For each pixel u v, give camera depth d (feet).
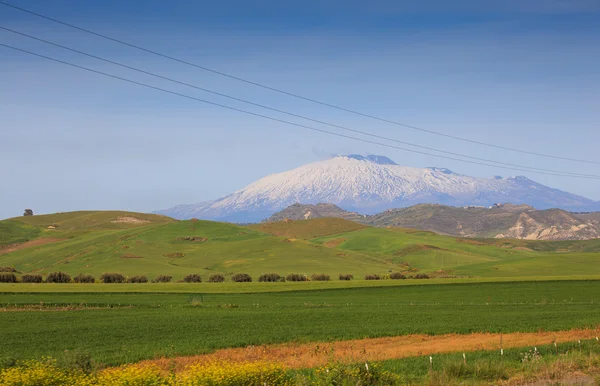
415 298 272.51
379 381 79.56
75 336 151.84
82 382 69.67
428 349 130.41
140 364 113.80
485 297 274.77
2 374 71.20
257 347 136.56
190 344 138.72
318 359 117.80
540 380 81.92
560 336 148.05
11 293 267.80
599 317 187.93
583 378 82.12
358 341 145.18
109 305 232.73
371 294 290.15
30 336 151.74
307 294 290.97
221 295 283.59
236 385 73.82
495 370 85.61
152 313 206.18
